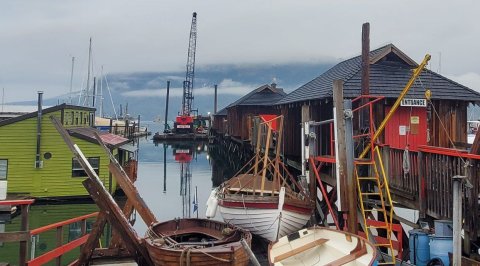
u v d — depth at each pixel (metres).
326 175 14.26
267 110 39.12
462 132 15.98
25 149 18.30
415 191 9.90
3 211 15.20
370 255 7.61
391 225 9.84
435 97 15.36
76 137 18.66
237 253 7.70
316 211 13.65
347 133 9.85
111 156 10.40
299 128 20.06
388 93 15.36
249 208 11.75
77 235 13.93
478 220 7.88
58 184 18.47
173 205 20.00
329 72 21.52
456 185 7.41
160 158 42.94
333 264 7.57
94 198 8.38
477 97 15.86
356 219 9.66
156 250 7.84
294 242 8.84
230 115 48.72
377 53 17.52
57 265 8.77
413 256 8.88
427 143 15.70
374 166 10.59
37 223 15.34
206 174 31.52
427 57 10.52
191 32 88.19
